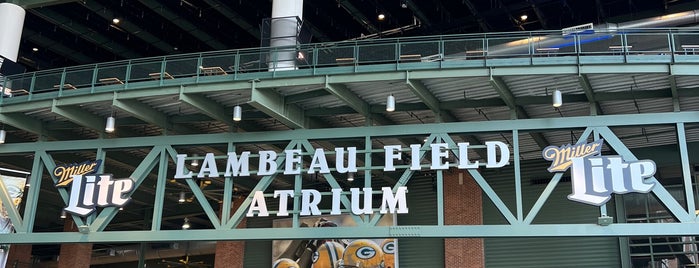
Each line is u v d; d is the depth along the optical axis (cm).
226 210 2814
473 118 3086
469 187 3766
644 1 4428
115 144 3030
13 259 5209
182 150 3547
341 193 2733
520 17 4594
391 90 2773
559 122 2659
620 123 2612
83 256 4759
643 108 2961
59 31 5038
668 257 3309
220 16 4791
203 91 2756
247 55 2806
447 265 3684
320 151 2805
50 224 5572
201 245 5234
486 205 3725
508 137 3344
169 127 3083
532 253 3572
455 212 3759
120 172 3875
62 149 3081
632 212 3428
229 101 2906
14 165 3541
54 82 3019
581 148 2606
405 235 2644
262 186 2803
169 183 4125
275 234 2745
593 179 2552
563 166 2603
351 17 4819
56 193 4394
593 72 2511
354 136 2819
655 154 3453
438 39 2936
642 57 2494
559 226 2548
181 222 5403
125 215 5200
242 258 4216
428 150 2733
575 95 2753
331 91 2673
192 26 4697
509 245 3625
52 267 5941
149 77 2870
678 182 3391
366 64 2702
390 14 4659
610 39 2559
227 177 2859
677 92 2661
